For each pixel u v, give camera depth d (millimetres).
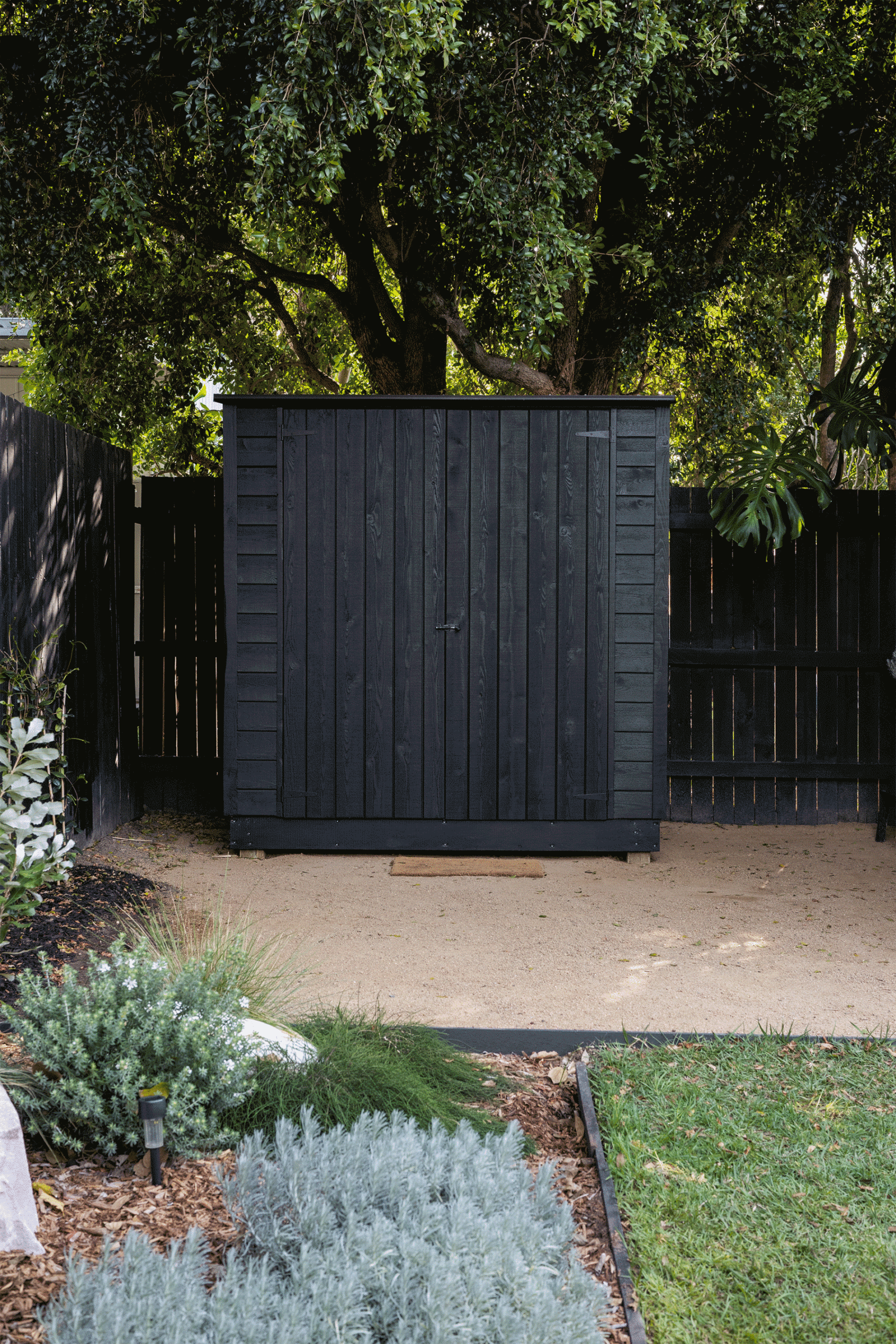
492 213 6172
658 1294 2078
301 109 5555
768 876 5801
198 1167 2424
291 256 9492
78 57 5977
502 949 4449
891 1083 3031
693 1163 2592
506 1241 1828
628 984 3975
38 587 5266
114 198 6090
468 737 6062
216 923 4020
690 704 7059
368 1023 3248
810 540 6973
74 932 4082
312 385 10945
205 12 5715
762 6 6465
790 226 8172
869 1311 2049
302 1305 1706
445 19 5180
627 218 7727
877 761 7000
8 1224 2029
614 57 5902
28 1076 2557
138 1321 1632
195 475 7156
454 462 6004
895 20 6844
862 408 6742
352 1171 2070
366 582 6043
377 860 6105
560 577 6023
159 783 7191
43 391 9273
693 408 10023
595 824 6090
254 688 6074
